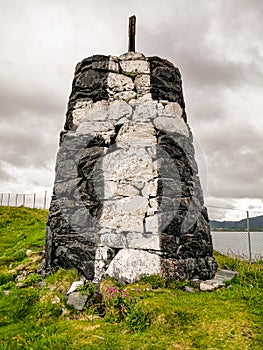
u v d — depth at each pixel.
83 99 8.35
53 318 6.03
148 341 4.79
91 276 7.10
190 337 4.83
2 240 14.09
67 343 4.86
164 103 8.16
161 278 6.64
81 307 6.19
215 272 7.75
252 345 4.56
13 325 5.87
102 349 4.62
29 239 13.09
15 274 8.63
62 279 7.11
